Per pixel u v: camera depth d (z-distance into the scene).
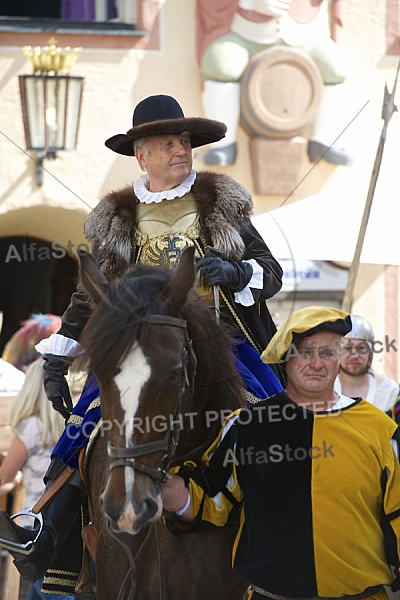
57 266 9.20
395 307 9.76
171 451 7.61
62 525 9.19
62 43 16.44
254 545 8.16
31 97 14.71
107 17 16.78
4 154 14.74
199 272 8.50
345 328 8.16
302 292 8.94
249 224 9.07
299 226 10.68
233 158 14.33
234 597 8.56
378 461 8.10
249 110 16.09
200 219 8.93
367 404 8.25
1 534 8.91
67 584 9.90
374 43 17.16
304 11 16.88
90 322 7.66
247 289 8.76
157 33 16.84
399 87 17.06
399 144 12.65
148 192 9.06
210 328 8.23
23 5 16.41
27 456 11.31
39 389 11.17
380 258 10.16
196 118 9.05
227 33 16.84
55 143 14.66
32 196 14.50
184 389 7.72
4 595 11.78
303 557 8.05
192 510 8.19
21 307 9.60
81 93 14.84
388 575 8.21
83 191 14.57
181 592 8.40
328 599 8.05
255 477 8.17
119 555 8.46
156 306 7.63
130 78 16.78
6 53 16.02
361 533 8.06
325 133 16.41
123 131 16.17
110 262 8.93
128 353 7.46
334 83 16.72
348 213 10.72
